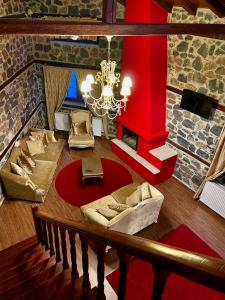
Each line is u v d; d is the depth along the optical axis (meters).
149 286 4.28
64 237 2.68
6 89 6.07
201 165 6.20
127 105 6.96
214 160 5.62
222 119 5.41
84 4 6.63
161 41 5.72
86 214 4.75
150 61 5.74
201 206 6.16
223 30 4.12
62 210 5.84
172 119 6.55
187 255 0.96
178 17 5.45
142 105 6.42
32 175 6.43
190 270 0.92
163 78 6.18
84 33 3.17
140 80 6.21
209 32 4.04
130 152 7.29
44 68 7.80
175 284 4.31
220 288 0.85
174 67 6.00
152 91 6.07
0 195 5.87
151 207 5.11
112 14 3.21
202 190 6.13
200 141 6.04
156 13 5.39
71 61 7.68
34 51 7.71
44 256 3.74
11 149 6.52
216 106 5.43
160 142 6.87
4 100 5.99
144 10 5.38
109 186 6.64
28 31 2.92
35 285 2.90
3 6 5.65
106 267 4.55
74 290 2.40
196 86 5.68
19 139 7.03
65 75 7.84
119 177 6.96
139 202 4.89
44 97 8.58
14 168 5.83
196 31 3.92
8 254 4.31
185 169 6.66
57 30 3.03
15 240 5.06
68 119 8.51
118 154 7.74
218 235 5.43
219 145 5.40
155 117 6.43
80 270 4.24
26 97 7.46
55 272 3.12
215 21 4.84
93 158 6.78
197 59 5.45
